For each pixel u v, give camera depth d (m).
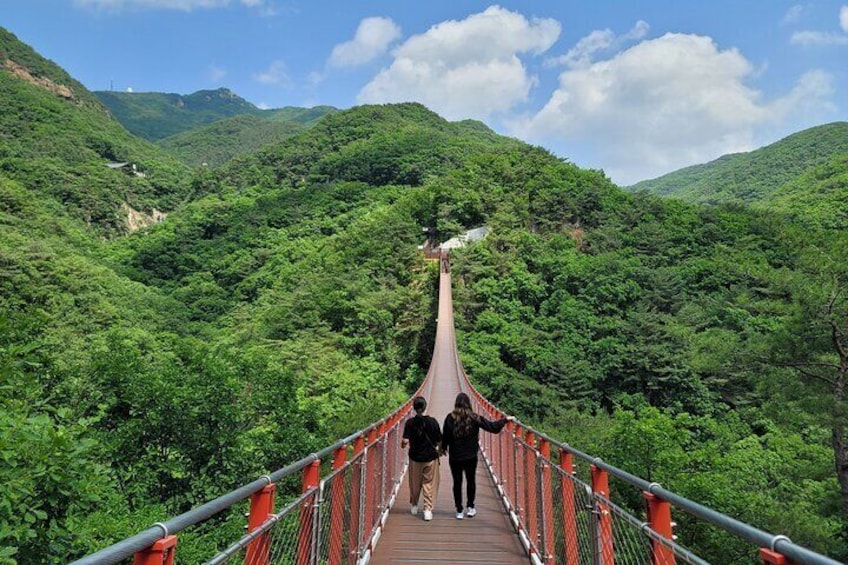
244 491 2.53
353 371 32.25
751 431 29.55
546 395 31.73
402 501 8.62
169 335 35.84
